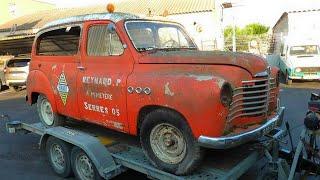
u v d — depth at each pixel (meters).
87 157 4.88
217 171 4.20
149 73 4.41
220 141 3.80
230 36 27.47
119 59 4.82
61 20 5.84
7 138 7.92
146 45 4.88
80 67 5.34
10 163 6.32
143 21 5.07
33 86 6.39
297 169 4.54
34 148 7.14
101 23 5.08
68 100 5.61
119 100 4.69
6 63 17.67
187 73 4.13
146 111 4.46
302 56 16.34
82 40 5.32
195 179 4.03
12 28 28.16
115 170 4.68
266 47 25.05
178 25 5.62
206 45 21.98
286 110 9.89
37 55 6.41
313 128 4.12
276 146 4.55
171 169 4.21
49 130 5.55
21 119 10.19
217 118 3.81
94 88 5.05
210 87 3.79
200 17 22.89
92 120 5.22
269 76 4.45
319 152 4.66
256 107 4.24
